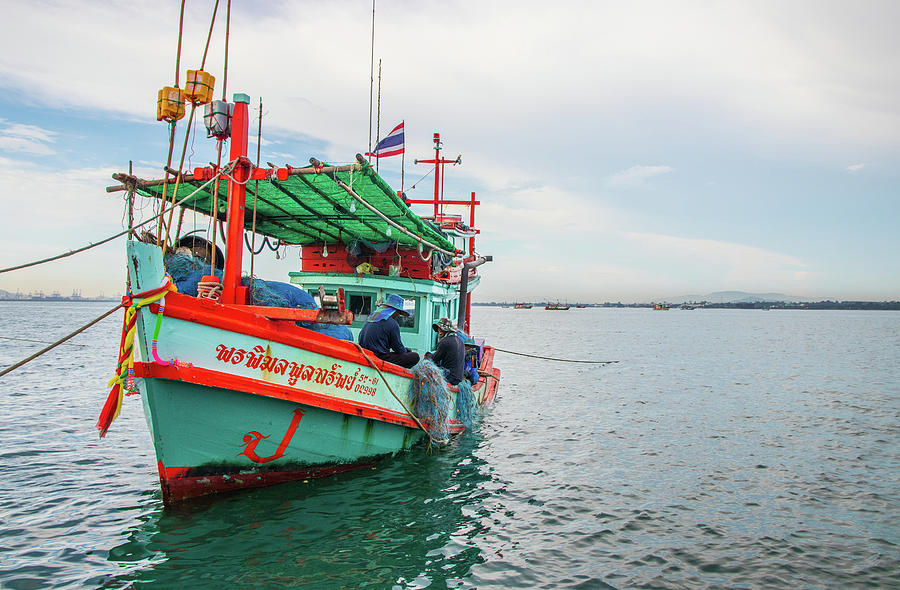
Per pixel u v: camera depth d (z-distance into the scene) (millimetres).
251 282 7707
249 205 9727
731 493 8625
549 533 6910
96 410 13680
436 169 21031
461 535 6688
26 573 5449
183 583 5293
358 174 7375
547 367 26953
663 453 10891
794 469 9945
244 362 6602
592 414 14789
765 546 6707
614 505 7984
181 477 6602
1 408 13688
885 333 71938
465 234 17875
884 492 8750
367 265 12508
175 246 7883
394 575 5625
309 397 7254
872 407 16188
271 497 7406
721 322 134875
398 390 9078
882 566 6238
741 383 21328
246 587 5254
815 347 43406
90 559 5738
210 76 6961
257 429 6965
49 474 8648
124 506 7270
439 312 13844
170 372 5961
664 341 51531
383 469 8961
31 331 47062
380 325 9523
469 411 11766
